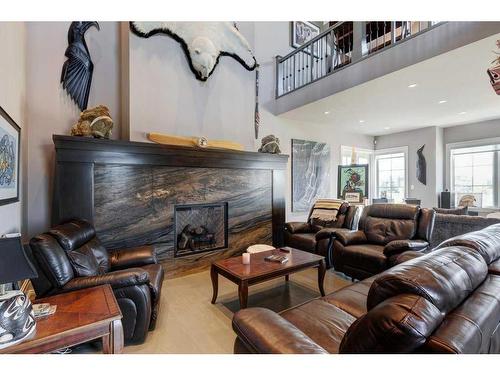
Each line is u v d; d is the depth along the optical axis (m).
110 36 3.79
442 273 1.03
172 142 3.67
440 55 2.99
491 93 4.20
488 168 6.01
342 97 4.41
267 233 4.59
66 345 1.31
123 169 3.16
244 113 4.74
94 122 2.96
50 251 1.84
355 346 0.92
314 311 1.69
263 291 3.04
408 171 7.09
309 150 6.34
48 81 3.21
